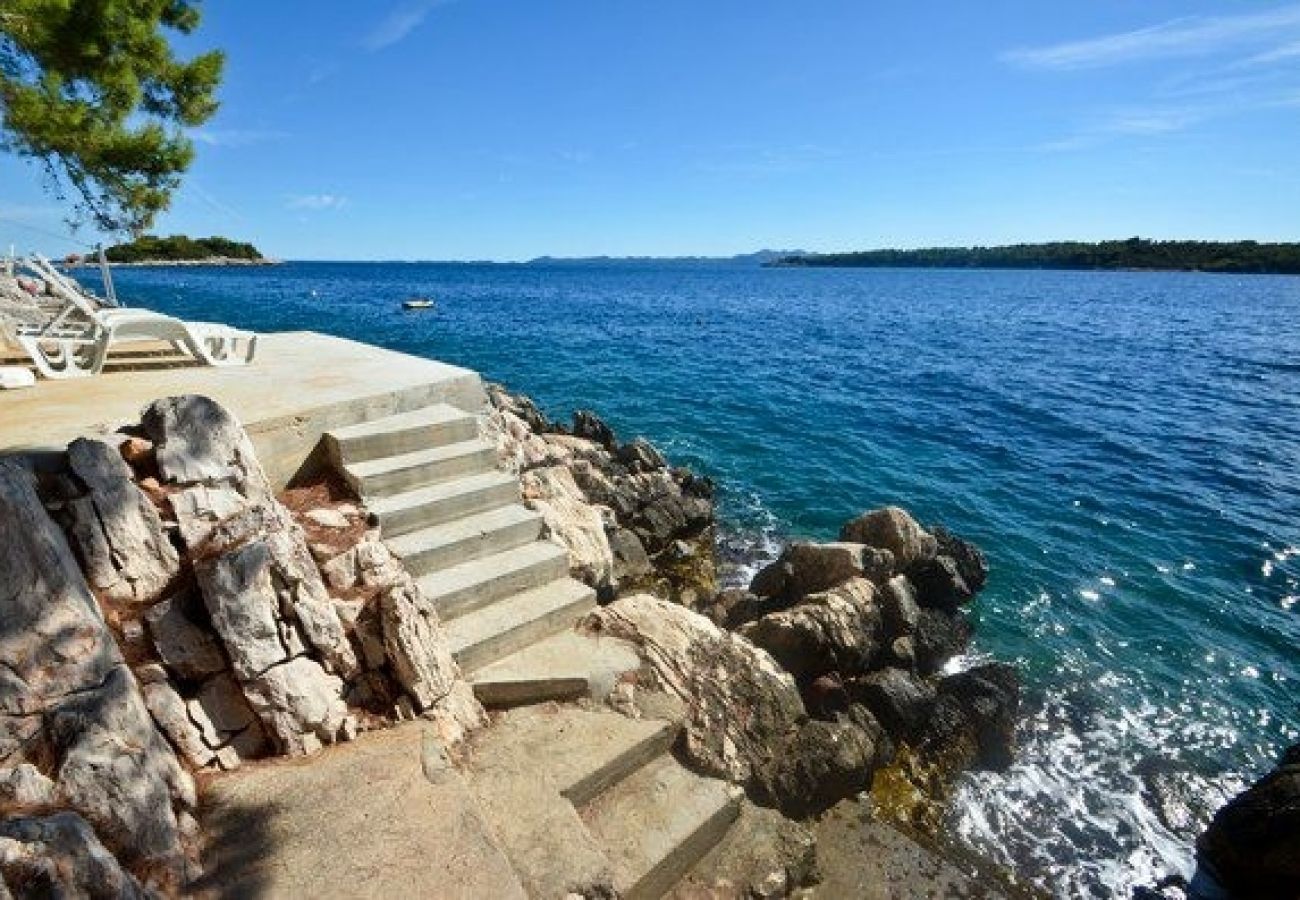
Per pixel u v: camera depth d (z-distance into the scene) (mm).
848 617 8836
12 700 3871
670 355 37875
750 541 14430
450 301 74562
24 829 3273
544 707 6129
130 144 10695
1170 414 25844
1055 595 12672
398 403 8250
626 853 5020
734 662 7047
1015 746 8898
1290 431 23547
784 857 5730
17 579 4055
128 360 9773
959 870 6820
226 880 3953
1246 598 12695
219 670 4883
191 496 5230
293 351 10961
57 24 9375
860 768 7180
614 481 14070
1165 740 9211
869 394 28641
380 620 5621
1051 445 21688
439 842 4340
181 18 11727
